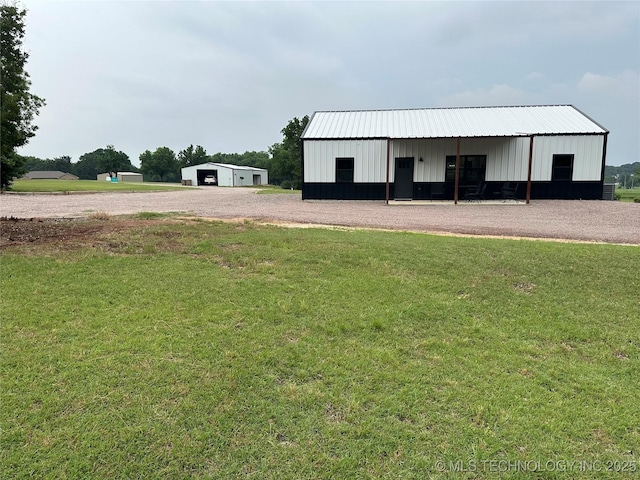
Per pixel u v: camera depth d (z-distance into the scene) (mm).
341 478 2053
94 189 26844
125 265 5324
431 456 2203
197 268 5293
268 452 2205
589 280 5117
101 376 2818
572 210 13633
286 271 5246
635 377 3070
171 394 2658
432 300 4410
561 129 17641
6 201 15781
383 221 10555
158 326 3600
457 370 3062
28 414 2422
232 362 3061
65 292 4324
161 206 14242
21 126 20219
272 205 15375
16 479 1989
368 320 3875
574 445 2314
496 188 17969
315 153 18578
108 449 2189
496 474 2096
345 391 2758
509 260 5816
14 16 15062
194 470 2078
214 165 58375
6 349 3141
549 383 2930
